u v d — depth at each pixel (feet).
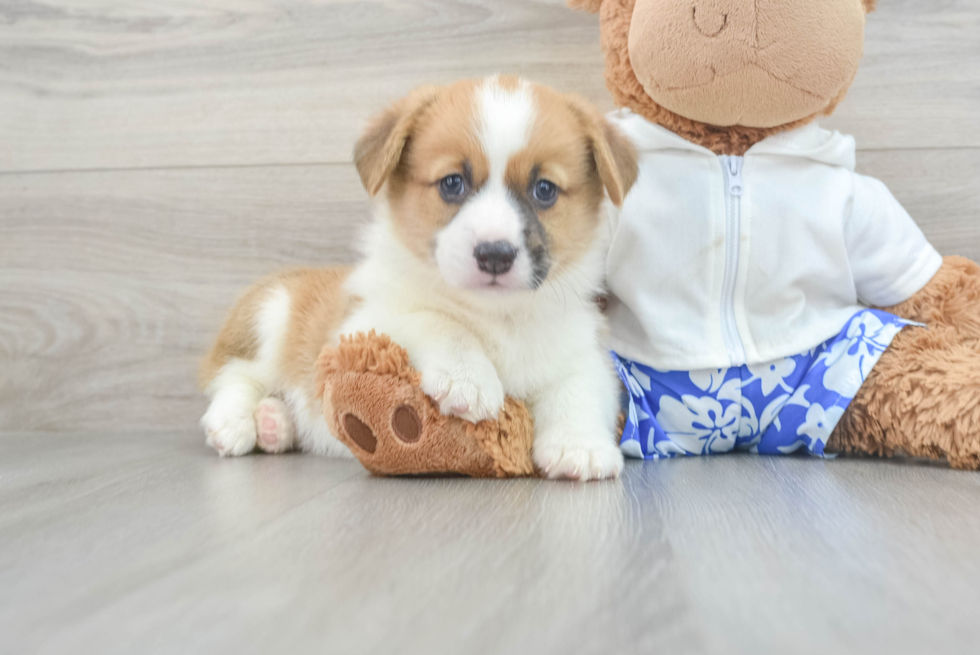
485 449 1.79
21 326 2.50
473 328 1.91
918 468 1.89
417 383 1.78
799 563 1.35
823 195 2.04
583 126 1.93
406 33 2.39
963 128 2.29
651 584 1.28
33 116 2.49
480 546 1.41
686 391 2.04
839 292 2.08
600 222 2.01
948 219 2.31
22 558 1.39
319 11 2.41
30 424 2.50
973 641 1.05
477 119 1.85
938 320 2.06
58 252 2.49
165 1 2.44
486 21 2.37
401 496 1.67
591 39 2.35
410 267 1.93
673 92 1.98
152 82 2.46
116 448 2.21
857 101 2.30
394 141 1.87
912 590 1.24
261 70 2.44
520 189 1.85
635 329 2.09
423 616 1.14
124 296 2.49
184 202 2.47
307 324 2.18
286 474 1.88
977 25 2.28
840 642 1.05
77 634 1.10
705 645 1.04
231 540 1.44
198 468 1.96
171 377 2.48
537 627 1.10
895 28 2.29
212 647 1.04
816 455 2.03
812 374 2.01
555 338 1.93
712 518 1.52
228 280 2.47
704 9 1.90
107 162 2.48
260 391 2.24
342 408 1.79
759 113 1.99
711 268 2.03
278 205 2.45
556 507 1.59
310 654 1.02
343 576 1.31
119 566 1.36
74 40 2.47
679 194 2.04
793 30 1.89
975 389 1.88
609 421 1.92
